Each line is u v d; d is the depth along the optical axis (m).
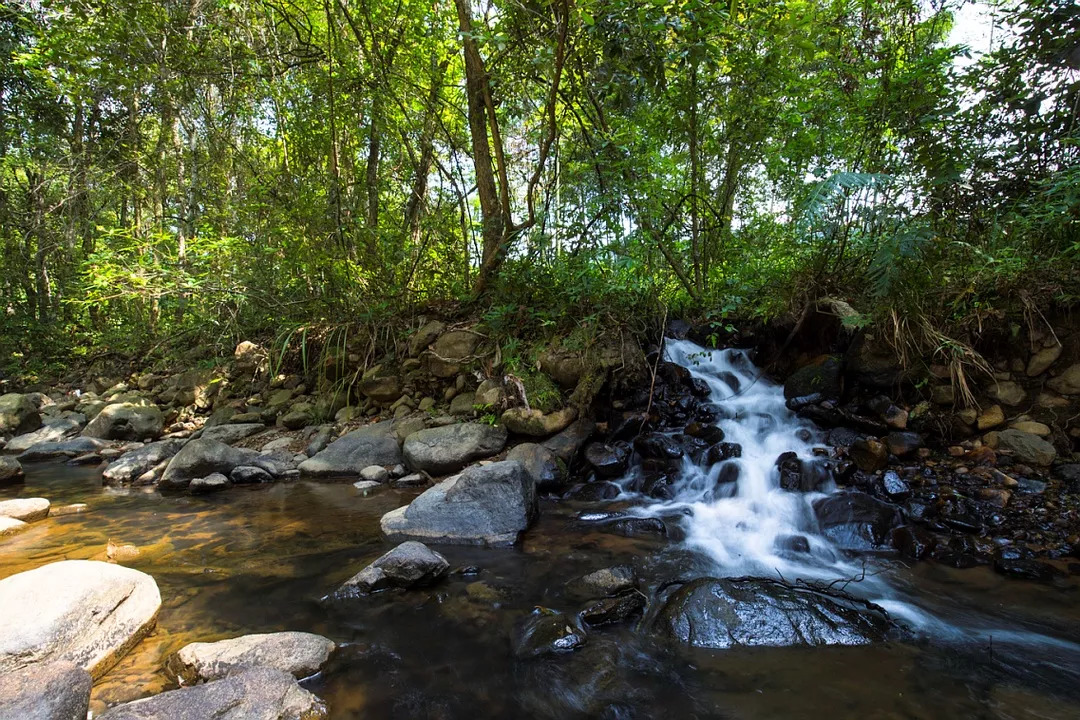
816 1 4.47
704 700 1.82
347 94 6.43
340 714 1.79
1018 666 1.97
